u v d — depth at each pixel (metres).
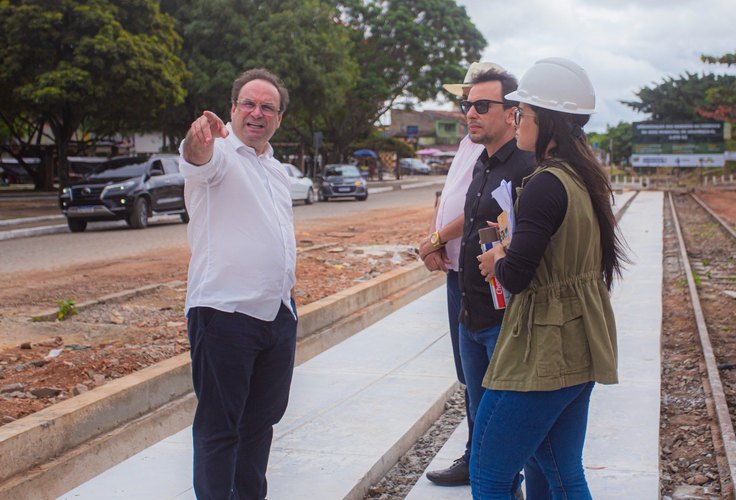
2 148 39.06
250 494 3.82
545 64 3.02
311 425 5.36
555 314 2.90
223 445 3.55
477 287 3.71
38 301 9.77
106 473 4.57
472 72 4.32
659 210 27.58
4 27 26.47
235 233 3.52
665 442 5.49
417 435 5.45
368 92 48.00
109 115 32.31
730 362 7.66
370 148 66.94
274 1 35.97
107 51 26.58
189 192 3.57
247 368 3.55
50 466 4.62
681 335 8.84
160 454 4.89
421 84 49.53
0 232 18.91
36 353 6.92
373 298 9.80
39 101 26.61
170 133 39.75
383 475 4.84
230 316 3.49
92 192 20.27
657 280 11.45
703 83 59.75
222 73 33.84
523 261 2.86
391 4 49.81
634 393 5.99
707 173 53.28
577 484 3.13
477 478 3.06
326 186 34.81
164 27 30.09
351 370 6.76
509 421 2.96
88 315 8.66
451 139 101.19
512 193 3.24
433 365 6.89
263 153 3.75
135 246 16.61
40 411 4.95
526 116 3.04
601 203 2.99
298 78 35.94
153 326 8.12
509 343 2.96
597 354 2.93
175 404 5.81
